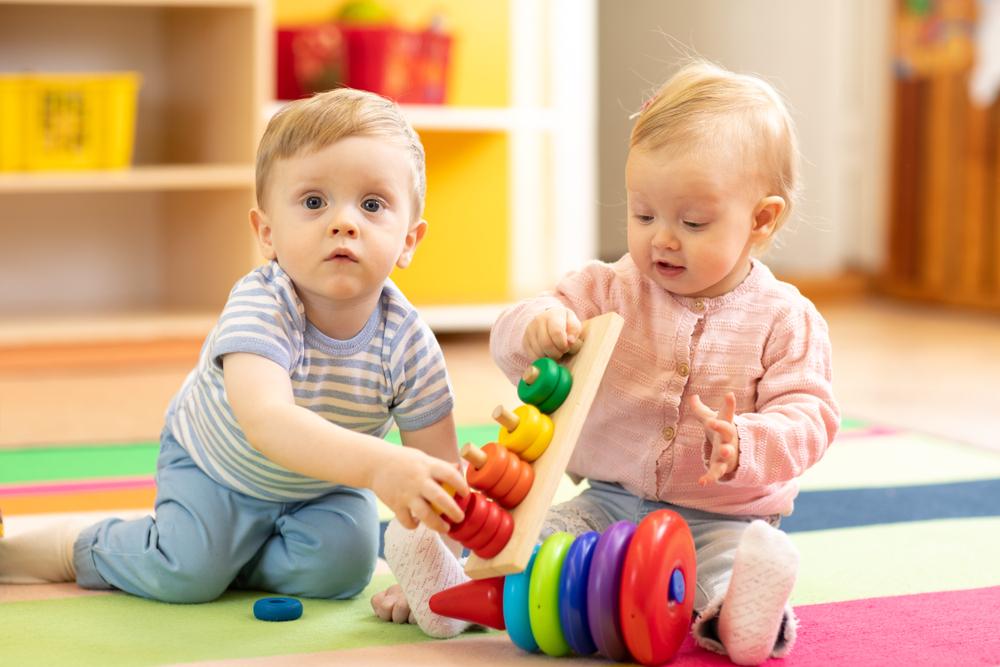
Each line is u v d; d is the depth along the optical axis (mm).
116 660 1062
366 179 1154
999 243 3691
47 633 1136
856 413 2367
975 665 1076
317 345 1194
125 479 1775
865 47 4113
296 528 1256
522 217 3383
